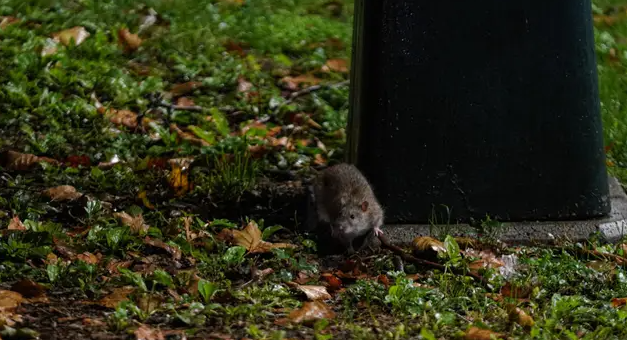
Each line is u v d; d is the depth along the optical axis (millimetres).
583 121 10977
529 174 10938
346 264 9844
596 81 11070
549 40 10742
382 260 9961
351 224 10539
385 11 10594
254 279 9297
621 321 8453
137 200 11586
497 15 10617
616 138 14367
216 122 14477
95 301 8430
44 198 11445
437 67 10672
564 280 9492
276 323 8195
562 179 11000
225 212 11562
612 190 12195
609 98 15711
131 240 9977
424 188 10891
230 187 11938
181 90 15758
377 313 8594
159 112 14906
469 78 10703
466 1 10570
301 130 14602
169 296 8633
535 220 11031
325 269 10016
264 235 10539
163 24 18422
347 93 15969
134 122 14477
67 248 9609
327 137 14594
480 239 10523
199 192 11922
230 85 15992
